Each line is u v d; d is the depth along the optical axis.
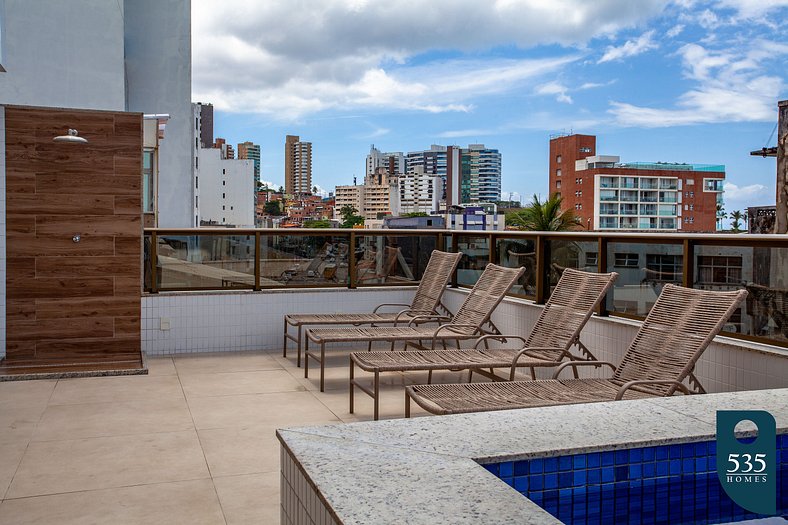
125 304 7.43
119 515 3.40
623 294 5.82
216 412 5.28
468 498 1.72
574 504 2.17
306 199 104.56
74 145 7.14
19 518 3.35
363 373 6.77
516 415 2.50
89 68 18.38
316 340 6.08
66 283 7.23
